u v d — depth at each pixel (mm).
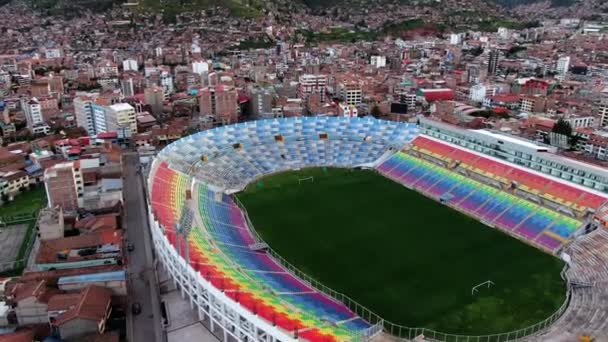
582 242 121438
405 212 145125
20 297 95500
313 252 121250
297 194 158250
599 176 135500
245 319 84188
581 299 99875
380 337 86688
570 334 88062
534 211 135875
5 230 142125
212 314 92875
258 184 166125
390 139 192375
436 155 174875
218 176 164375
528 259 118188
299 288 102125
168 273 112312
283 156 184750
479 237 129500
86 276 103812
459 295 103188
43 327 95375
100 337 89125
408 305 99562
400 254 120562
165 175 150750
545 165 149375
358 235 130500
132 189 169625
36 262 113438
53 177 142625
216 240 116875
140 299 105750
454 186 156625
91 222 133500
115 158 177625
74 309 93000
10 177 166375
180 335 92875
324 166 182000
